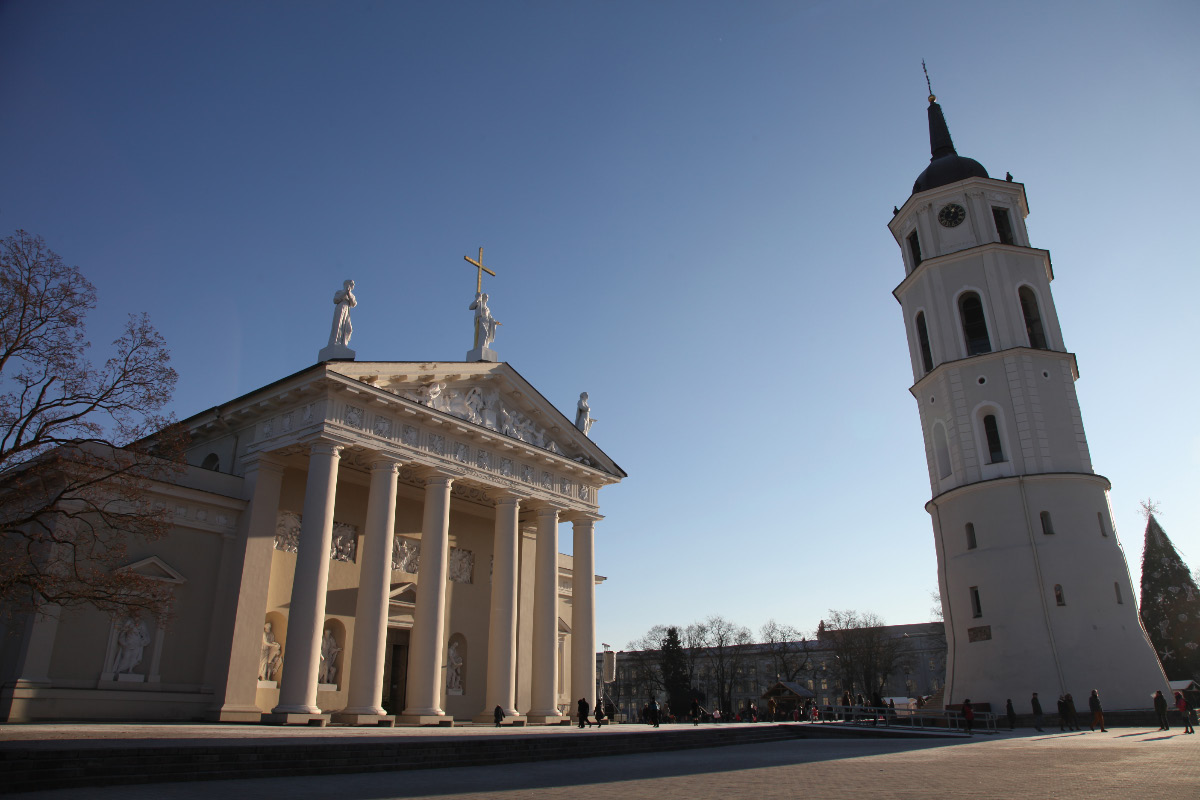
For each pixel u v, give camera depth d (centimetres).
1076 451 4666
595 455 4322
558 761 2156
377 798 1208
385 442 3247
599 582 5181
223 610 3050
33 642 2600
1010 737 3238
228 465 3394
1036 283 5081
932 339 5134
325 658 3428
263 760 1655
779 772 1688
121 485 2395
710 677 12900
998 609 4416
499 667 3522
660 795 1250
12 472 2317
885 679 10794
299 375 3105
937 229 5325
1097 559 4369
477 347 3869
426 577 3272
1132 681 4106
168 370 2448
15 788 1293
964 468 4788
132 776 1438
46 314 2231
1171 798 1119
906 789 1305
